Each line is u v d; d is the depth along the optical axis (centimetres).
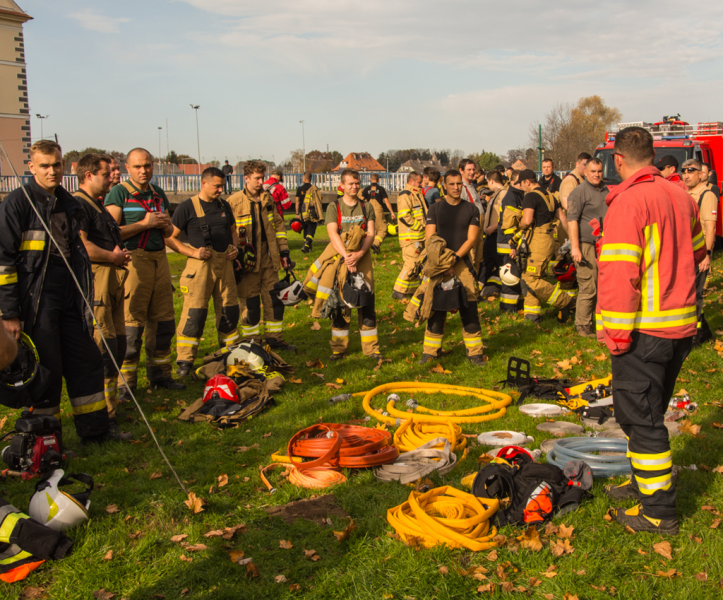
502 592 280
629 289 307
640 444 323
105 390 497
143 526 344
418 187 942
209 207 637
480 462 418
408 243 942
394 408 529
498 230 938
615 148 336
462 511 343
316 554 315
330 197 2498
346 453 411
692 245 321
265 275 722
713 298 894
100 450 454
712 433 450
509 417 507
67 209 432
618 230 311
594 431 474
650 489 322
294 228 1239
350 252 639
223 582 295
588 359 646
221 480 398
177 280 1195
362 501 367
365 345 676
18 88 3909
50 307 423
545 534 324
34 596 287
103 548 321
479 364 643
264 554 317
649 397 319
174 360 709
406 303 954
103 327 486
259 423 509
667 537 318
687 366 596
